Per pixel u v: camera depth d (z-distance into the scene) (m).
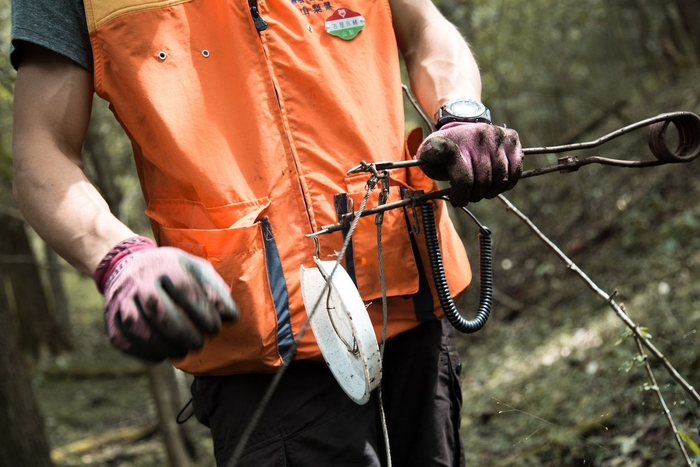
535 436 5.00
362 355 1.26
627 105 13.74
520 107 14.04
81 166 1.33
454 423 1.65
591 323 6.90
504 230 12.38
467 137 1.27
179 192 1.41
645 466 3.69
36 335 17.16
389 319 1.49
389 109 1.51
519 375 6.82
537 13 12.66
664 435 3.80
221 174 1.37
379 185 1.45
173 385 7.64
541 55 15.06
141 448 9.61
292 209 1.41
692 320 4.97
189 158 1.35
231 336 1.36
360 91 1.48
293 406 1.42
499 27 12.03
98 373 14.34
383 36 1.54
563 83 15.03
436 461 1.57
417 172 1.48
